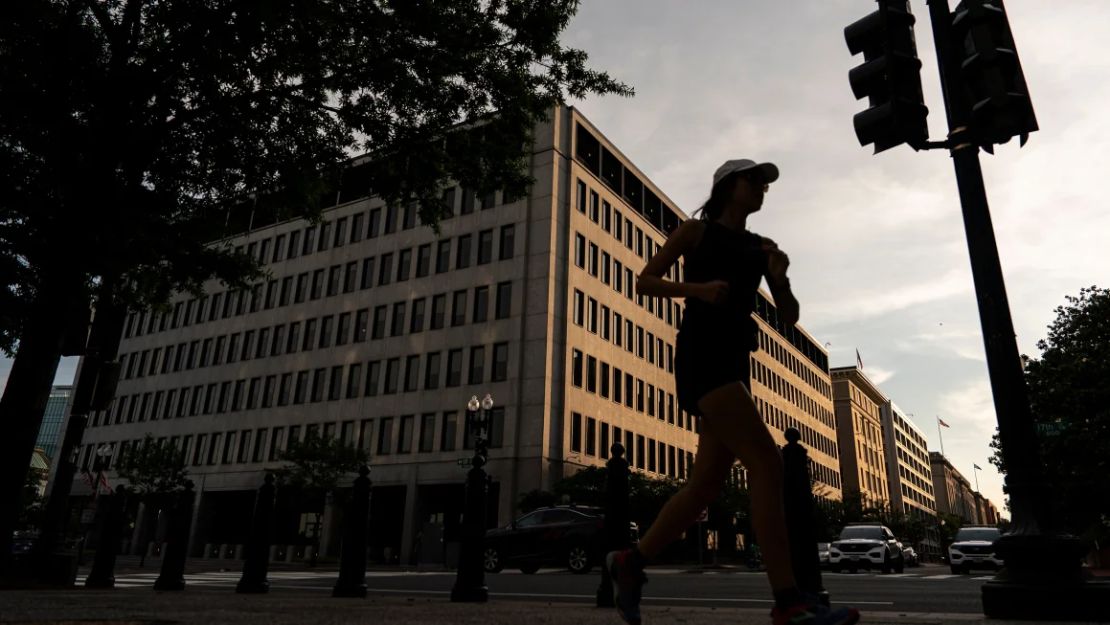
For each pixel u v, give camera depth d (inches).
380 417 1643.7
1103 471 960.3
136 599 203.5
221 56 374.9
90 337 418.3
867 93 219.9
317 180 458.3
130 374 2185.0
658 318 1972.2
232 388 1930.4
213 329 2046.0
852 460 3885.3
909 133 209.9
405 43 411.8
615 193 1856.5
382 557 1577.3
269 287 1977.1
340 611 159.2
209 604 183.2
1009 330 208.1
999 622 173.3
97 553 360.2
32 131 365.1
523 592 389.7
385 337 1710.1
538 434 1433.3
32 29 343.0
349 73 418.6
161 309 493.0
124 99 378.0
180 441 1969.7
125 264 396.5
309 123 438.0
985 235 215.0
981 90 207.0
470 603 232.7
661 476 1795.0
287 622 124.5
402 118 443.8
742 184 99.2
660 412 1891.0
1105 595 175.5
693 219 96.1
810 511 179.5
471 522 259.1
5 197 365.4
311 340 1839.3
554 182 1608.0
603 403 1643.7
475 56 430.9
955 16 217.8
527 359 1499.8
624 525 227.5
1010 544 189.8
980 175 218.7
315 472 1366.9
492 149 459.5
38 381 361.1
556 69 455.5
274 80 440.1
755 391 2551.7
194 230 452.4
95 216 375.9
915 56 213.2
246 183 448.1
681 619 155.5
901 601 310.7
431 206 482.3
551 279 1540.4
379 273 1782.7
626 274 1851.6
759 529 86.4
